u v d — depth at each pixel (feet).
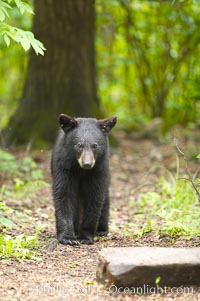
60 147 32.55
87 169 31.19
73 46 52.54
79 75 53.26
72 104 53.21
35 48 28.22
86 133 31.27
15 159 49.65
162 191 41.86
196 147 57.26
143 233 32.83
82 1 51.39
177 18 61.46
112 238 33.04
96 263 27.58
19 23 55.26
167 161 53.31
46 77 53.06
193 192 36.99
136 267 23.24
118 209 40.98
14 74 80.38
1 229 32.09
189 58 65.31
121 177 49.19
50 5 50.83
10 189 43.11
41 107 53.36
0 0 28.43
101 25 66.39
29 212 37.37
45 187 44.91
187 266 23.50
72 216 32.55
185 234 31.12
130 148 59.26
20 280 24.47
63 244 31.22
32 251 28.73
